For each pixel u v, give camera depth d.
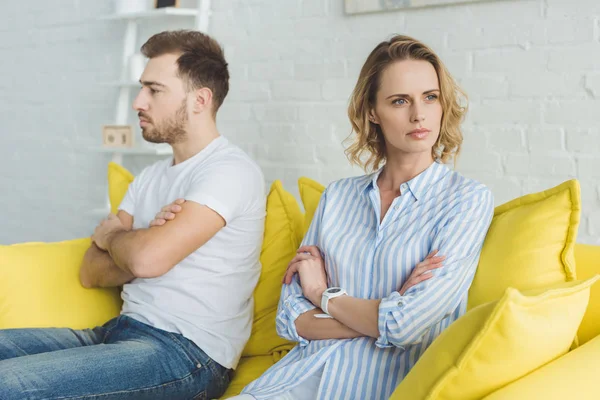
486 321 1.12
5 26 4.10
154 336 1.80
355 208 1.71
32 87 4.01
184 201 1.83
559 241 1.49
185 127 1.97
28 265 1.97
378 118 1.68
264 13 2.94
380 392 1.48
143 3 3.28
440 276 1.45
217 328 1.86
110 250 1.89
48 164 3.98
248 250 1.94
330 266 1.67
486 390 1.17
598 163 2.22
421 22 2.53
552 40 2.26
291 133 2.91
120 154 3.38
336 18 2.73
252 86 3.01
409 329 1.43
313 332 1.60
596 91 2.20
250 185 1.93
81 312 1.98
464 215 1.51
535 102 2.32
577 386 1.17
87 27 3.67
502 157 2.40
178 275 1.87
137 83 3.22
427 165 1.63
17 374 1.53
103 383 1.62
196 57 1.98
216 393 1.84
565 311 1.23
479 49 2.41
